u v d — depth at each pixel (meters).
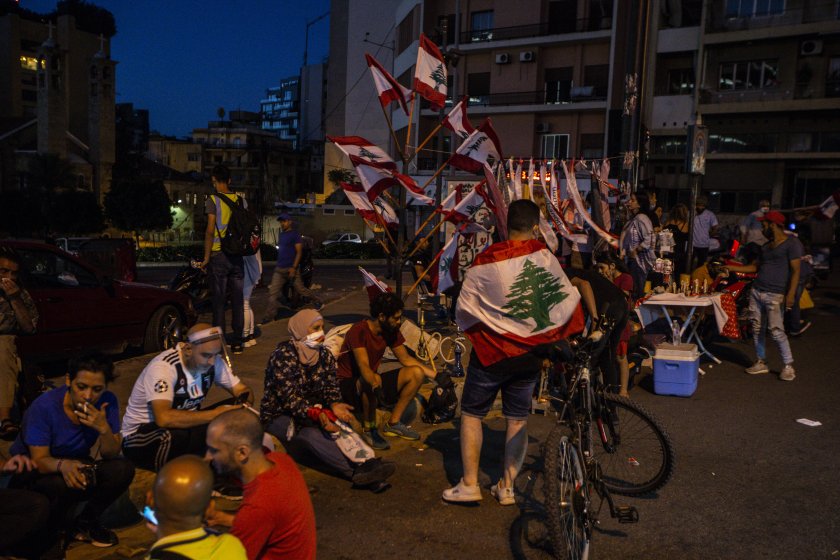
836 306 13.93
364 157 6.49
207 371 4.29
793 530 4.12
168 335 8.62
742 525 4.17
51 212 47.47
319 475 4.83
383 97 6.80
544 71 38.78
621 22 35.19
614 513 3.89
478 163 6.71
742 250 13.09
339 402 4.78
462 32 40.34
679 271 11.48
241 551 1.96
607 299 5.61
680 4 34.56
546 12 38.28
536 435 5.81
